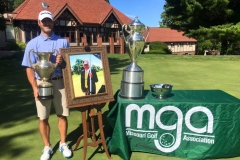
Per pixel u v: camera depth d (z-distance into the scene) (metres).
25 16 17.75
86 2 22.62
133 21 2.86
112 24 22.30
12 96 5.60
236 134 2.76
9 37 21.94
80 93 2.50
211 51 32.75
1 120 4.05
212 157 2.81
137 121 2.79
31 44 2.55
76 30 19.95
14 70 9.53
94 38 21.42
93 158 2.82
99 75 2.59
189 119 2.77
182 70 9.80
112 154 2.90
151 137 2.84
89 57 2.56
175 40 33.81
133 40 2.79
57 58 2.41
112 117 2.79
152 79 7.67
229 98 2.95
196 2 16.23
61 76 2.65
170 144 2.85
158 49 24.09
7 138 3.36
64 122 2.84
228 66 11.15
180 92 3.31
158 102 2.74
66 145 2.89
